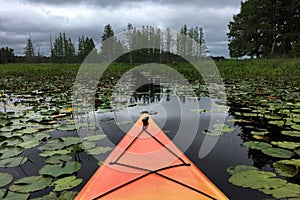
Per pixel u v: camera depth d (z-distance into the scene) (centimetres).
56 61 3844
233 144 268
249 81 864
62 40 4138
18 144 252
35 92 648
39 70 1582
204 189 144
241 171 192
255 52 2894
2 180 183
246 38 2842
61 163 209
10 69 1708
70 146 251
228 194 176
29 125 330
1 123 336
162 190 143
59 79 1073
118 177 158
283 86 689
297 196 155
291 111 383
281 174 193
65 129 304
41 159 232
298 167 200
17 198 160
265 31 2592
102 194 141
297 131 287
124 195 139
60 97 546
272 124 332
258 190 180
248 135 295
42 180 183
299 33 2477
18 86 804
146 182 150
